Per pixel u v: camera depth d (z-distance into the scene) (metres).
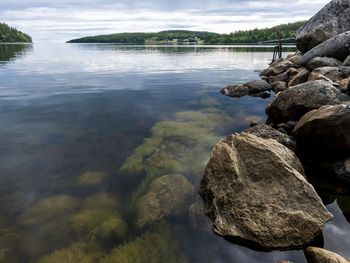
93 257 5.16
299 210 5.57
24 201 6.88
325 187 7.27
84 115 14.08
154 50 87.50
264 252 5.23
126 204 6.82
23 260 5.10
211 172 6.83
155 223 6.11
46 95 18.36
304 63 20.14
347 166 7.16
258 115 14.03
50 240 5.61
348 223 5.93
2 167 8.58
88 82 23.78
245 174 6.37
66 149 9.96
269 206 5.68
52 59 48.78
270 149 6.61
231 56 56.59
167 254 5.27
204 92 20.16
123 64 39.84
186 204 6.71
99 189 7.46
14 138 10.87
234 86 19.66
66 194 7.20
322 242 5.36
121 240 5.64
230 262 5.08
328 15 22.86
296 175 6.07
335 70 14.35
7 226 6.00
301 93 10.69
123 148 10.10
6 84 22.19
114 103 16.64
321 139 8.23
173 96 18.80
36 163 8.86
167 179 7.65
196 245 5.47
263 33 147.00
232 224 5.64
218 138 11.00
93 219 6.23
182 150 9.88
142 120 13.46
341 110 7.68
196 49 94.50
